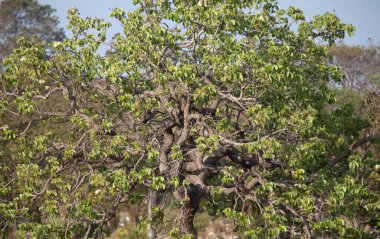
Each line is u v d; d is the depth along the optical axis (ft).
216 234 275.80
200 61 172.35
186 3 174.60
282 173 184.75
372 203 165.89
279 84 167.02
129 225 266.36
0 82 171.73
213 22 163.84
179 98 178.29
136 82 166.09
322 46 180.75
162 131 177.06
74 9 175.63
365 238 165.07
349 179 161.27
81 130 177.06
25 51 163.32
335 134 185.68
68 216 152.76
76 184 160.66
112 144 154.81
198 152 167.32
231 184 170.30
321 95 181.88
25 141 171.53
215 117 180.45
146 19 171.83
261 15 168.04
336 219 153.48
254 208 183.11
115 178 149.59
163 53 166.30
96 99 177.37
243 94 172.86
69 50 171.53
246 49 167.22
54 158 159.43
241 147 171.12
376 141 186.91
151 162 162.50
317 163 178.50
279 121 163.12
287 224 164.04
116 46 171.22
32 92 163.22
